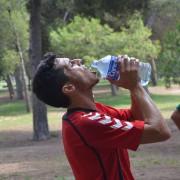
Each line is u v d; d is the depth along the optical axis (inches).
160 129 101.7
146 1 836.6
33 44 832.9
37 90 109.7
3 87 2802.7
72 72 108.0
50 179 406.6
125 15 891.4
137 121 103.3
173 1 1467.8
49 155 612.4
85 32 1486.2
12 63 1487.5
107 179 103.0
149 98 106.1
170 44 637.9
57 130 1019.3
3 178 435.5
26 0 864.9
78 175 105.0
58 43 1493.6
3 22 1375.5
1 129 1113.4
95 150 103.1
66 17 1563.7
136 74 106.1
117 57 107.6
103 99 1745.8
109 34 1482.5
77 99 107.9
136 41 1460.4
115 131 101.4
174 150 596.4
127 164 106.8
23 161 559.5
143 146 650.8
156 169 424.5
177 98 1699.1
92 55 1485.0
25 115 1419.8
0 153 676.1
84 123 102.7
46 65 109.0
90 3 839.1
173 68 640.4
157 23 1784.0
